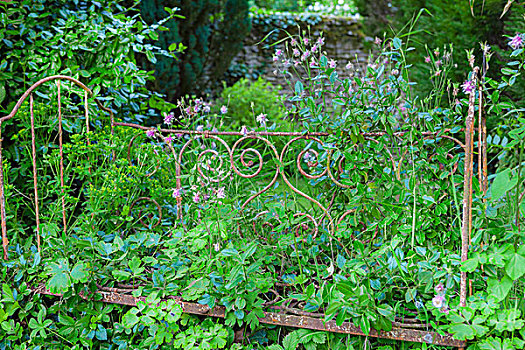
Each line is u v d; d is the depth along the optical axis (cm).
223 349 200
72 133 285
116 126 265
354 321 178
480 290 193
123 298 208
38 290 216
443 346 182
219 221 208
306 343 190
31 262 221
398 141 214
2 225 216
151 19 545
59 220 269
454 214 201
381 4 723
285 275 212
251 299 192
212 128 262
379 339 187
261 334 199
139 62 532
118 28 294
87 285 208
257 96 711
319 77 219
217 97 801
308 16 936
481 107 181
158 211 258
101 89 301
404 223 197
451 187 196
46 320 210
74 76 274
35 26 286
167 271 211
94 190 223
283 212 215
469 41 442
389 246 189
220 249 207
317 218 229
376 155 216
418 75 464
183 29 636
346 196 226
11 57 279
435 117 198
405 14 583
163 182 262
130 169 234
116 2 313
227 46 761
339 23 938
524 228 187
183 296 196
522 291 186
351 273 190
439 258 193
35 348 208
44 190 274
